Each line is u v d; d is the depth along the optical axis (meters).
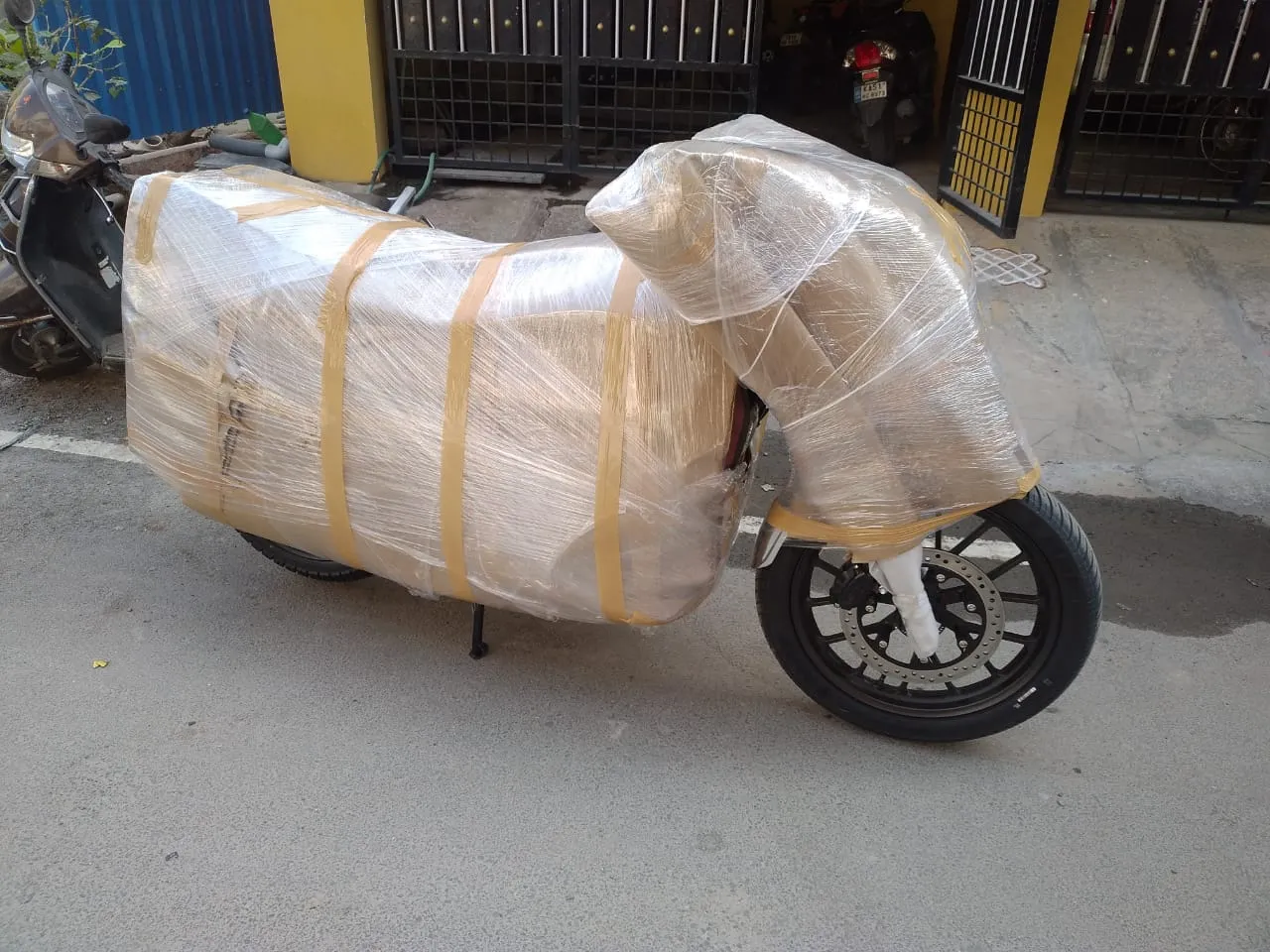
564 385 2.25
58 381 4.51
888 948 2.12
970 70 5.74
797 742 2.65
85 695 2.75
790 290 1.96
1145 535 3.57
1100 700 2.82
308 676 2.85
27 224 3.90
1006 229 5.46
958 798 2.48
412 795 2.47
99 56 5.78
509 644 2.99
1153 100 6.20
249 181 2.78
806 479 2.18
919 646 2.38
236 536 3.46
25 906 2.17
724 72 6.01
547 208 6.07
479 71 6.18
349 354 2.42
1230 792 2.52
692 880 2.27
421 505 2.43
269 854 2.31
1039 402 4.35
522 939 2.13
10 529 3.46
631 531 2.26
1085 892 2.25
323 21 5.88
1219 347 4.70
